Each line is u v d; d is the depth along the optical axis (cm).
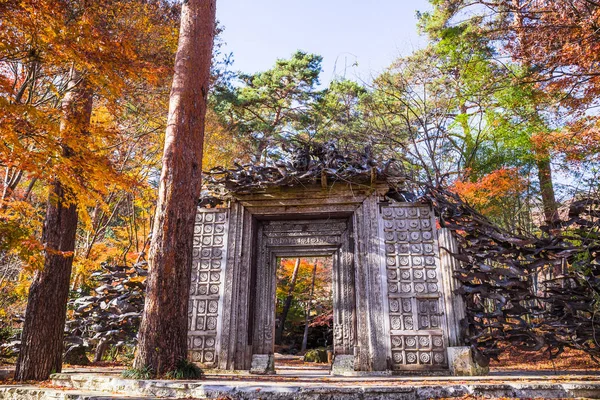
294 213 1268
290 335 2964
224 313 1170
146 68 969
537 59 1285
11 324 1537
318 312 2914
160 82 1145
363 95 2208
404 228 1182
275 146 2147
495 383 654
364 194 1234
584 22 1122
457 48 1889
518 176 1638
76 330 1334
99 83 876
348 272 1250
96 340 1322
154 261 778
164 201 808
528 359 1347
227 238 1246
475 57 1802
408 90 2166
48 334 912
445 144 2317
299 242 1309
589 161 1397
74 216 996
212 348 1149
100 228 1930
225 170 1267
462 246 1140
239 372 1108
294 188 1258
